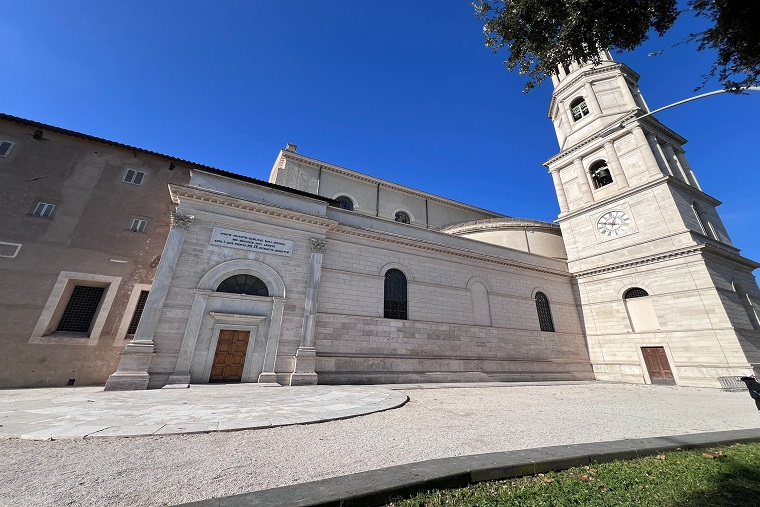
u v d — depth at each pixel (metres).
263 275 15.80
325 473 4.49
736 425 8.31
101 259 16.09
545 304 25.06
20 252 14.72
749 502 3.63
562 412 9.86
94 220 16.52
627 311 22.86
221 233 15.53
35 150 16.50
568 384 19.84
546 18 7.54
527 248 28.38
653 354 20.94
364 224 20.27
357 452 5.47
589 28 7.25
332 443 5.99
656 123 25.06
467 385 17.06
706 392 15.94
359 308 17.81
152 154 18.77
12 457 4.77
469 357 19.91
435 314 20.03
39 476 4.15
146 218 17.69
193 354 13.46
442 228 30.97
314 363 15.19
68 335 14.79
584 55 7.71
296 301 16.05
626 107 26.30
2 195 15.19
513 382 19.77
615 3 6.80
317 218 17.56
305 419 7.60
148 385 12.30
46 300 14.55
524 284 24.50
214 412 8.13
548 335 23.53
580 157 27.81
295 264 16.69
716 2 6.11
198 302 14.10
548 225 30.08
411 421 8.03
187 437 6.09
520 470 4.48
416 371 17.81
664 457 5.17
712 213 24.23
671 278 20.77
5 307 13.82
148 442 5.72
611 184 25.41
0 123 16.30
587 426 7.93
